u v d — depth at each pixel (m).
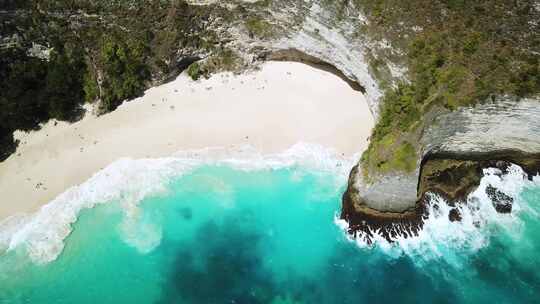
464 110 43.50
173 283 41.69
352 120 50.88
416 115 44.09
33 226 44.88
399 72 47.38
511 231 43.38
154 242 44.41
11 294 41.28
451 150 45.78
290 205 46.47
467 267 41.34
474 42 45.31
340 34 51.47
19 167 48.97
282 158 49.16
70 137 50.94
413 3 48.84
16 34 51.84
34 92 51.47
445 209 44.19
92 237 44.66
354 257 42.59
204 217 46.09
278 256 43.19
